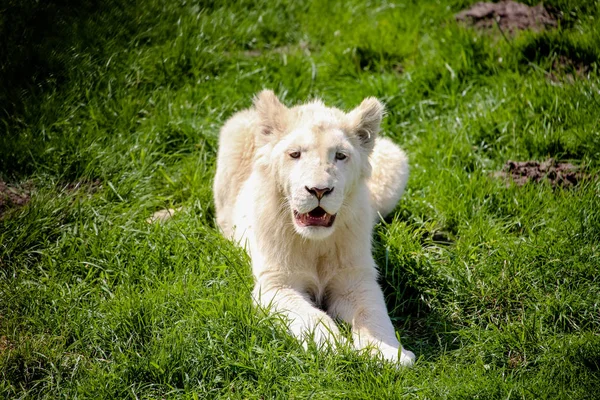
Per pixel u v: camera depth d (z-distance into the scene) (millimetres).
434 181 17969
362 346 12992
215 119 20109
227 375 12312
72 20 22234
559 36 21719
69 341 13484
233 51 23156
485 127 19453
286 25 24344
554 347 12992
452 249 15766
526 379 12383
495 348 13172
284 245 14492
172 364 12391
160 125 19609
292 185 13453
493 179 17953
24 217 15977
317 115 14641
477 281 14812
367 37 23266
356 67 22438
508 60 21578
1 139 18406
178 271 14914
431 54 22312
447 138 19250
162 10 23516
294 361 12453
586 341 12922
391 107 20812
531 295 14406
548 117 19453
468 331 13664
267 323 13102
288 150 13820
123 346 13078
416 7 24750
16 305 14070
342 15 24719
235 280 14602
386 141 17656
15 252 15430
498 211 17016
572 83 20422
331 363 12312
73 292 14352
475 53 21859
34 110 19469
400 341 13375
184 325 13234
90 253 15531
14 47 20953
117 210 16922
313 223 13539
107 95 20391
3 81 20203
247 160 17000
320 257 14820
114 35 22375
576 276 14719
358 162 14289
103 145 18969
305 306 13789
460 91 21078
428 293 14719
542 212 16641
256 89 21172
